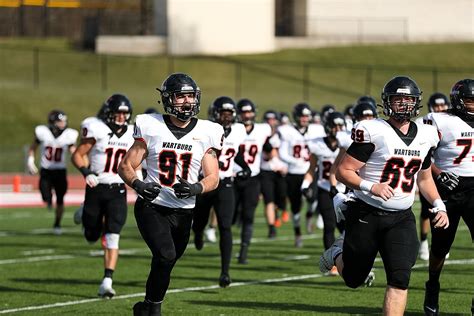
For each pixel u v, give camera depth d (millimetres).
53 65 141875
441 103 38875
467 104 26312
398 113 21844
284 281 34344
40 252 43500
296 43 155250
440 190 26422
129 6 165250
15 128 110188
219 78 138375
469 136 26297
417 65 147375
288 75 141375
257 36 151500
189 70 140875
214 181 23094
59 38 160125
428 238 47812
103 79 133250
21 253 43094
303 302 29719
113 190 31406
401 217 22188
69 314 27812
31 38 158875
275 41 154125
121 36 151000
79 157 31656
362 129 21953
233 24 149625
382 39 159375
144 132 23188
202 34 147875
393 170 22000
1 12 172375
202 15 147750
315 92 134125
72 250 44250
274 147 48469
